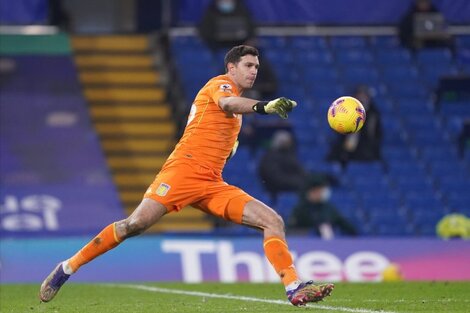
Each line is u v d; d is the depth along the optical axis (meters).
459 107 76.31
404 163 70.44
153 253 49.31
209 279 49.06
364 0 76.31
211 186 26.61
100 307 29.92
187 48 75.94
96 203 67.25
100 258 48.69
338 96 75.56
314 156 69.81
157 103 74.19
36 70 75.31
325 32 80.31
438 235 58.53
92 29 79.19
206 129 26.59
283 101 23.44
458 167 71.12
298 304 24.59
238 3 73.38
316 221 58.16
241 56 26.78
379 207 66.62
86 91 74.56
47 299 27.61
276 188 63.69
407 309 28.23
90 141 71.62
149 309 28.86
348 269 50.12
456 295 34.62
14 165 69.25
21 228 65.00
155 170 70.06
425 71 78.56
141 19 78.94
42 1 72.62
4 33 77.00
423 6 77.12
